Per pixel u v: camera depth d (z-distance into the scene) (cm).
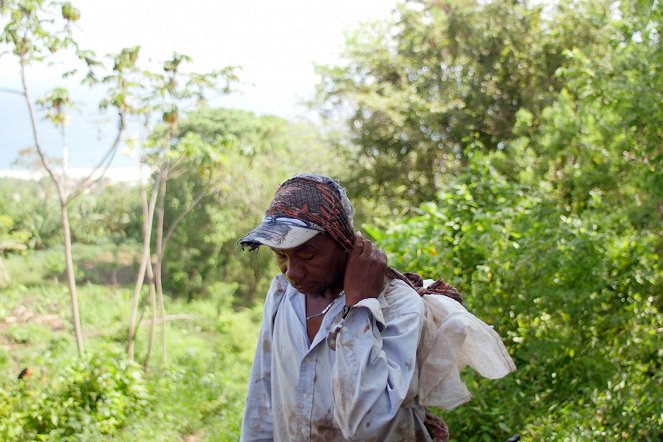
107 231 2144
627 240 608
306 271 181
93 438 725
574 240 554
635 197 752
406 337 178
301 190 181
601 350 543
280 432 196
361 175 1875
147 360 1106
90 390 802
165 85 1016
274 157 1994
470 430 508
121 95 976
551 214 592
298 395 187
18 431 719
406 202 1886
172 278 1873
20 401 764
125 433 753
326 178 185
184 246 1909
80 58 960
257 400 204
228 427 766
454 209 609
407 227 607
